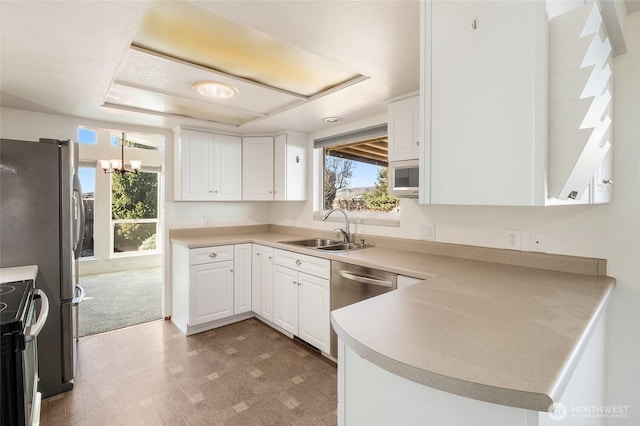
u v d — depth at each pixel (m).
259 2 1.26
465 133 1.03
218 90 2.29
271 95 2.41
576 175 0.92
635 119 1.47
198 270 3.03
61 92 2.22
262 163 3.59
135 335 3.01
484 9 0.99
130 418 1.86
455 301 1.23
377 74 1.95
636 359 1.50
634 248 1.51
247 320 3.40
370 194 3.07
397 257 2.27
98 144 5.55
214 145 3.45
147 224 6.21
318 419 1.85
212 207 3.72
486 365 0.74
